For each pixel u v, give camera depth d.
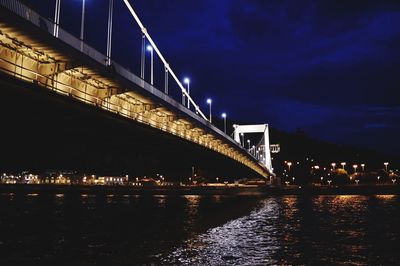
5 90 23.19
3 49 24.11
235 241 20.73
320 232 24.23
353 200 67.94
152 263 15.66
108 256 16.84
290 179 193.12
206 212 40.53
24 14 23.42
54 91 25.42
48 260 16.31
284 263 15.63
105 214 38.91
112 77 32.00
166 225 28.77
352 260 16.08
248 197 79.19
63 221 32.22
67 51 26.48
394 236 22.45
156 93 41.81
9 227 27.89
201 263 15.63
